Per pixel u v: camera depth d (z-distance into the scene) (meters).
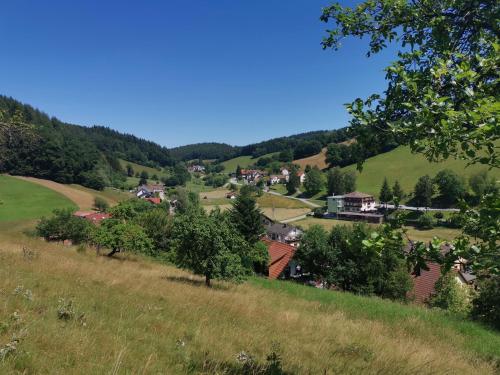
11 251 18.86
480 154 3.47
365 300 21.20
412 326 14.91
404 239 3.76
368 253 3.83
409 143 3.61
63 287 10.50
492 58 3.54
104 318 7.88
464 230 3.62
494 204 3.31
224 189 194.25
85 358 5.31
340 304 18.98
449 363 9.46
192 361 6.17
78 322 7.15
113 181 160.62
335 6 5.14
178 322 8.87
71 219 58.00
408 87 3.74
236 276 20.50
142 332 7.38
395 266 36.34
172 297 12.48
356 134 3.96
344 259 39.84
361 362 8.02
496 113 3.15
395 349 9.73
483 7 4.45
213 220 20.41
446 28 4.55
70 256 22.81
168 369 5.62
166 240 43.50
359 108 3.94
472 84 3.82
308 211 124.38
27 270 12.59
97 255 28.86
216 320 10.06
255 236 44.62
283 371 6.30
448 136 3.31
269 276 45.72
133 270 20.73
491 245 3.36
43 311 7.55
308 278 50.66
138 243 31.44
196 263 19.84
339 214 111.62
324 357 7.89
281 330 10.35
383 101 3.95
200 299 12.99
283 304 16.59
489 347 13.36
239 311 12.08
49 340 5.72
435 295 32.59
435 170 122.38
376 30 5.04
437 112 3.40
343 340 10.05
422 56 4.68
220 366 6.10
